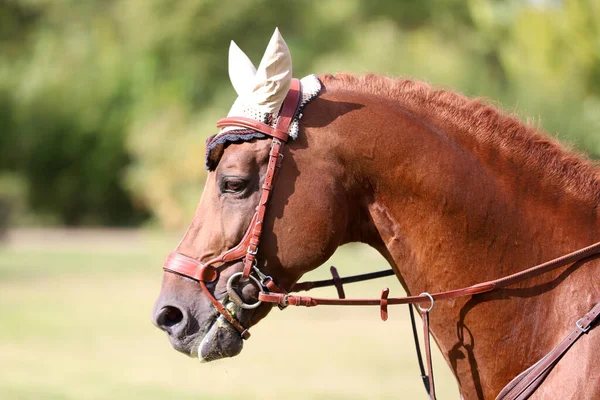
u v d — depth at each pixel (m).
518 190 4.02
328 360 12.57
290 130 3.97
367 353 13.23
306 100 4.06
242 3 40.78
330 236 3.97
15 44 49.22
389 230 4.08
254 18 41.28
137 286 22.02
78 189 43.50
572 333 3.74
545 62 17.41
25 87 43.50
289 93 4.07
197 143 34.31
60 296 20.02
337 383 10.77
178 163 34.66
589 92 17.05
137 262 27.64
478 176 4.00
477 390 3.97
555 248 3.96
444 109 4.16
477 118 4.15
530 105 17.88
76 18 48.31
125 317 16.95
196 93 42.47
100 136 43.25
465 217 3.96
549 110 17.36
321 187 3.96
